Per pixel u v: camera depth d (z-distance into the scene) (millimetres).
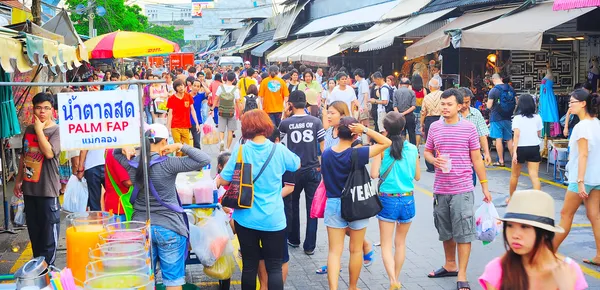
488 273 3484
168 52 14688
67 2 34062
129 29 40875
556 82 17328
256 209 5676
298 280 7047
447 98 6578
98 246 5137
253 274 5832
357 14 30500
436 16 19797
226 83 15891
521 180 12516
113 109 4973
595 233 7262
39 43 7207
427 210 10289
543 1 15289
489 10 17781
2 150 8961
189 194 6008
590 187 7023
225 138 18516
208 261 6004
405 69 23500
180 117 13695
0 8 16391
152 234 5434
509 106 13969
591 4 11852
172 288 5539
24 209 7266
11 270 7355
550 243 3352
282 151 5746
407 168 6449
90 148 4969
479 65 19531
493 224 6516
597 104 6801
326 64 27172
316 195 6367
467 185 6594
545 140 14266
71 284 4680
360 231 6160
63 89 12836
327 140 9555
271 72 14664
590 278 6941
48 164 6738
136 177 5438
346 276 7199
